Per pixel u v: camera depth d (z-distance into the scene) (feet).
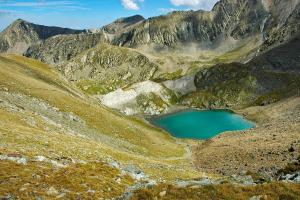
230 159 321.93
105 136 339.77
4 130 180.86
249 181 110.73
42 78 455.63
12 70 418.72
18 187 95.09
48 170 112.57
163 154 372.58
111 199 100.01
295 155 258.78
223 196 87.45
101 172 124.36
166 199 89.25
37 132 208.13
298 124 418.92
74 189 101.96
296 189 88.12
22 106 284.41
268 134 413.39
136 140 380.37
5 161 114.01
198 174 244.83
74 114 345.31
